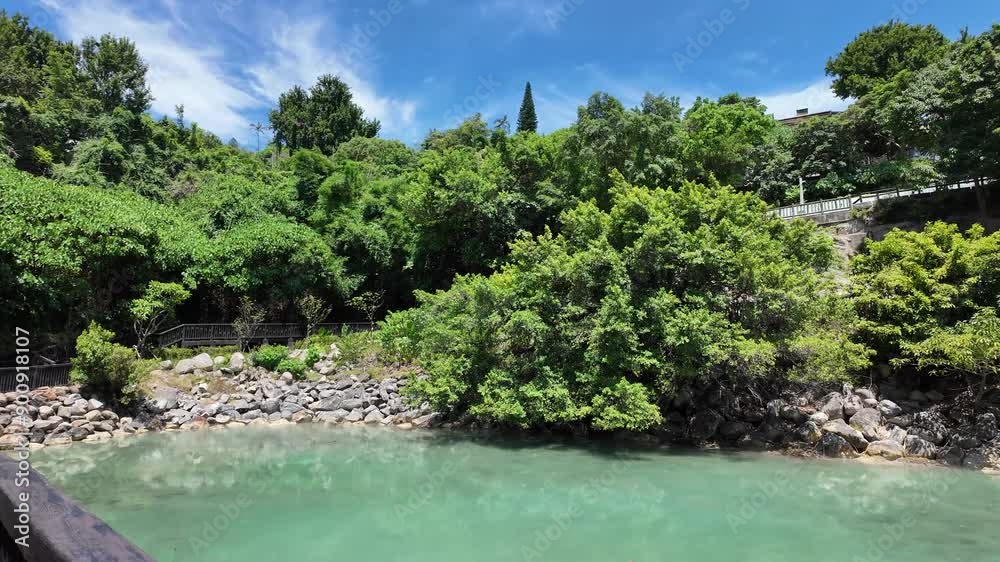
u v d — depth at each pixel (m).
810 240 16.28
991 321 12.59
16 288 16.09
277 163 46.62
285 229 23.84
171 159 38.78
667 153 24.14
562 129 29.45
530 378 14.70
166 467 11.77
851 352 13.66
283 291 23.58
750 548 7.67
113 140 31.64
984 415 12.65
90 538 1.49
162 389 16.91
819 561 7.18
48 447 13.23
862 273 15.43
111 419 15.05
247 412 17.20
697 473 11.42
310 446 13.87
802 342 12.81
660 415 13.50
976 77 19.97
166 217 23.25
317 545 7.71
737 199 15.95
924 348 13.09
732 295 14.24
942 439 12.74
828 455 12.73
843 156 34.78
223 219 27.33
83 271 18.14
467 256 25.83
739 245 14.59
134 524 8.39
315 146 47.69
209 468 11.71
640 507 9.35
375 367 19.83
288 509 9.17
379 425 16.56
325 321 26.22
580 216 16.30
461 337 15.50
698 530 8.31
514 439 14.66
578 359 14.40
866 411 13.45
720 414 14.67
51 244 16.53
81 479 10.73
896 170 30.38
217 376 18.55
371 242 28.05
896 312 14.12
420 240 27.30
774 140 37.47
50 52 39.00
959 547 7.61
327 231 29.08
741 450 13.44
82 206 18.06
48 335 17.08
